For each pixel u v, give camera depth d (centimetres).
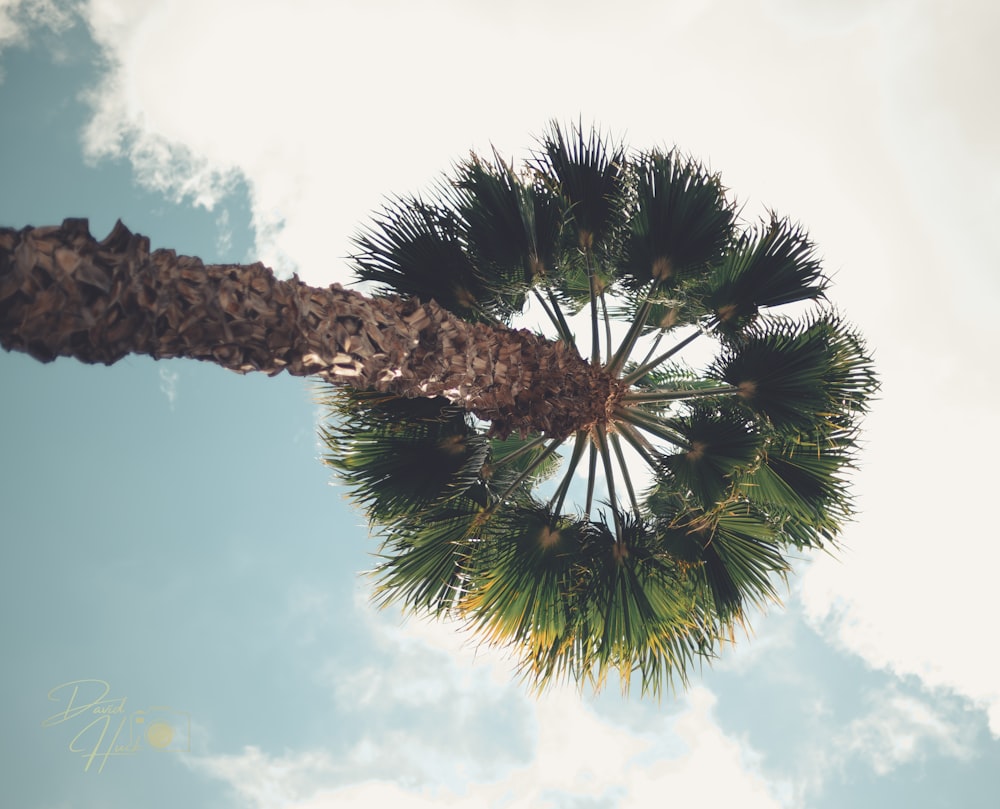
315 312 415
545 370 575
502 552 649
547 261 708
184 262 359
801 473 689
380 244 680
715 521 667
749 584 671
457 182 691
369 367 448
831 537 695
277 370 401
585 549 665
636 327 741
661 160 704
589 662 619
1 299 297
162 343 349
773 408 683
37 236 304
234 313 371
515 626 625
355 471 658
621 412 719
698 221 703
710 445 700
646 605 643
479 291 703
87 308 314
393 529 660
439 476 667
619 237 726
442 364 494
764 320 709
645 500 823
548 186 695
